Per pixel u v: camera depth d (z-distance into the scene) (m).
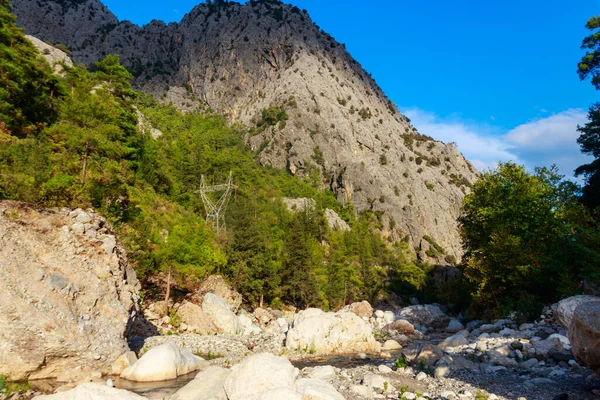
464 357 19.61
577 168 42.09
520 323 26.78
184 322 31.88
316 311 32.66
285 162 179.38
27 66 49.50
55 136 44.12
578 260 25.08
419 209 169.88
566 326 16.02
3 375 14.09
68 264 18.05
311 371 18.02
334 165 181.62
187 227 42.47
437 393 13.49
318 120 198.88
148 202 52.78
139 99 156.00
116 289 19.48
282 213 101.19
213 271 43.62
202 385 12.49
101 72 70.44
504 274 32.81
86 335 16.48
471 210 40.84
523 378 15.09
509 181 37.16
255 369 11.63
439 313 51.72
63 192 24.38
